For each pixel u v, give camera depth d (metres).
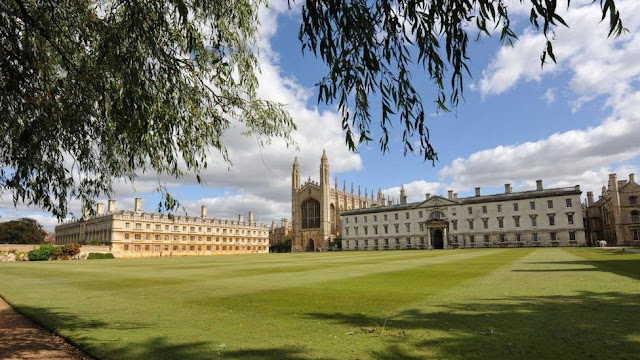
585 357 5.89
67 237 122.19
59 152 7.73
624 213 72.31
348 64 4.95
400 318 9.16
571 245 77.25
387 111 5.10
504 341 6.88
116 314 10.77
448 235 91.38
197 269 30.08
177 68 7.24
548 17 3.43
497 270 21.31
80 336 8.29
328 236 118.75
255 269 28.33
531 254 40.94
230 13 7.82
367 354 6.45
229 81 8.09
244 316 9.99
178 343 7.46
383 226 103.38
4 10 6.14
